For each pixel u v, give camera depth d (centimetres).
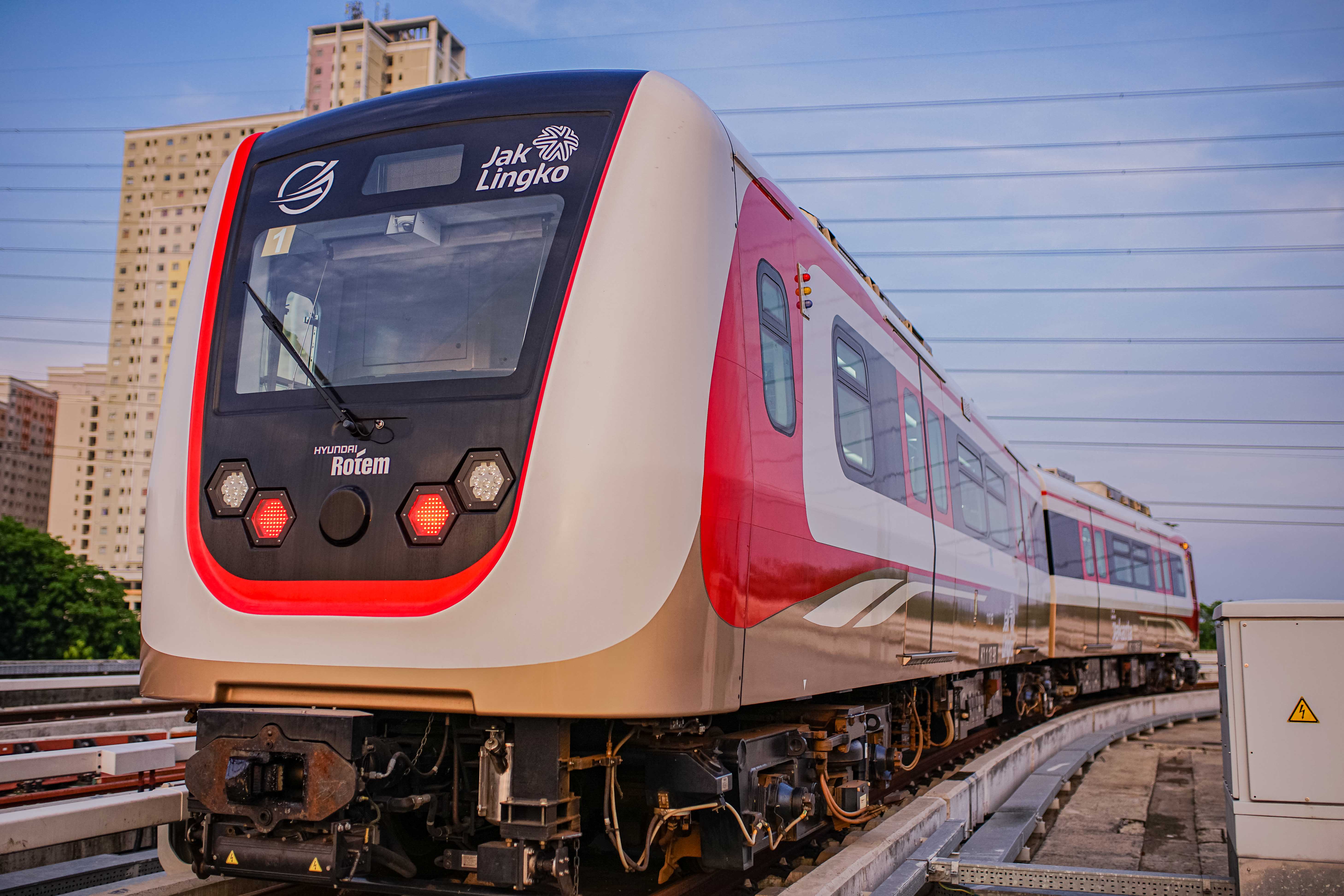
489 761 402
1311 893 482
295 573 417
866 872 522
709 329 430
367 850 397
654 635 388
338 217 468
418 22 11594
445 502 400
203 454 449
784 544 488
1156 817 907
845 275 634
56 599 5159
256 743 402
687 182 435
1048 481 1476
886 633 646
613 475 389
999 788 922
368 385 430
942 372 859
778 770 533
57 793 609
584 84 455
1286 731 492
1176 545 2422
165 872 466
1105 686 1881
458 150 457
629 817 489
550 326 411
